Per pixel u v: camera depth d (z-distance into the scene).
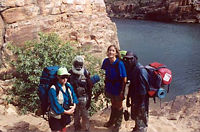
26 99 5.79
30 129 4.63
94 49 9.51
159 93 3.76
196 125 5.26
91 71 6.23
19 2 7.46
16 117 5.36
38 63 5.61
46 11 8.52
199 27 41.50
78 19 9.71
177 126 5.18
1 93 6.31
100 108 6.39
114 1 66.56
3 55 6.93
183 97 7.84
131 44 25.44
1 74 6.76
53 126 3.63
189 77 14.62
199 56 20.84
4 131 4.16
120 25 43.56
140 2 60.91
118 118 4.48
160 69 3.81
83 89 4.08
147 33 33.81
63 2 9.30
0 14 7.16
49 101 3.56
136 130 4.32
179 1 50.78
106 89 4.35
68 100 3.64
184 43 27.00
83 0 10.40
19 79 5.92
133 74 3.94
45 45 5.92
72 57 6.10
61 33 8.81
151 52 21.95
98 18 10.95
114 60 4.07
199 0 48.97
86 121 4.35
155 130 4.73
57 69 3.62
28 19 7.74
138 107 4.00
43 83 3.60
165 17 53.31
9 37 7.20
